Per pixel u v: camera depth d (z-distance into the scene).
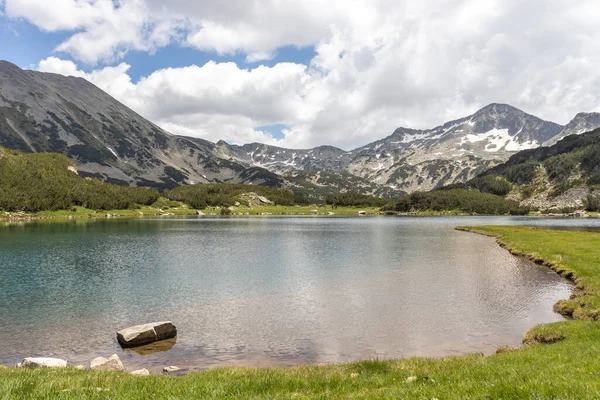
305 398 11.29
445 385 11.84
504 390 10.17
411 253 72.88
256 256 68.94
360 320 30.59
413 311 33.00
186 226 160.12
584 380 10.76
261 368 19.16
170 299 38.03
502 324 29.02
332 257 67.44
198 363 22.44
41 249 75.94
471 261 61.72
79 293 40.50
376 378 14.72
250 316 32.03
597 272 43.22
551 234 94.12
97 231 123.38
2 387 12.00
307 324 29.75
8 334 27.88
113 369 20.38
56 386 13.08
